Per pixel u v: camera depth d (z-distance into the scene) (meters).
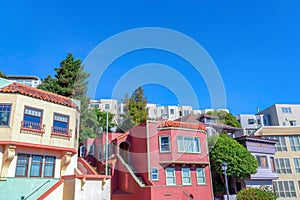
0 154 11.55
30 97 12.82
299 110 43.66
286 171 25.03
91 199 12.11
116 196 14.05
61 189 12.19
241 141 22.78
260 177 21.39
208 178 17.67
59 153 13.53
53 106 13.53
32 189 11.98
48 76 23.61
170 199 14.67
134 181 14.34
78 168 15.06
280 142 26.23
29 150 12.41
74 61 23.64
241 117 42.72
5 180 11.36
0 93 12.28
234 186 20.48
